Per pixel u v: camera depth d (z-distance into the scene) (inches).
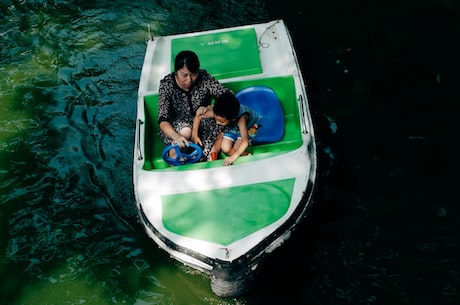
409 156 205.3
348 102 227.6
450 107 222.2
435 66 240.7
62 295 173.9
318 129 216.8
